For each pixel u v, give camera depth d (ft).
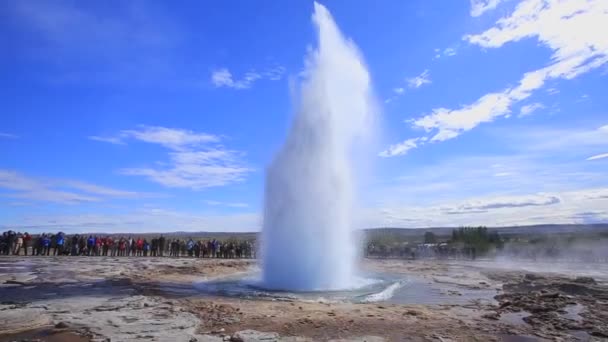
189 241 127.44
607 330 29.99
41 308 35.40
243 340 25.93
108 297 41.98
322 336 27.37
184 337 26.35
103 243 112.68
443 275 77.46
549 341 27.30
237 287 52.75
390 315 34.68
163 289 49.88
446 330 29.60
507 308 39.68
